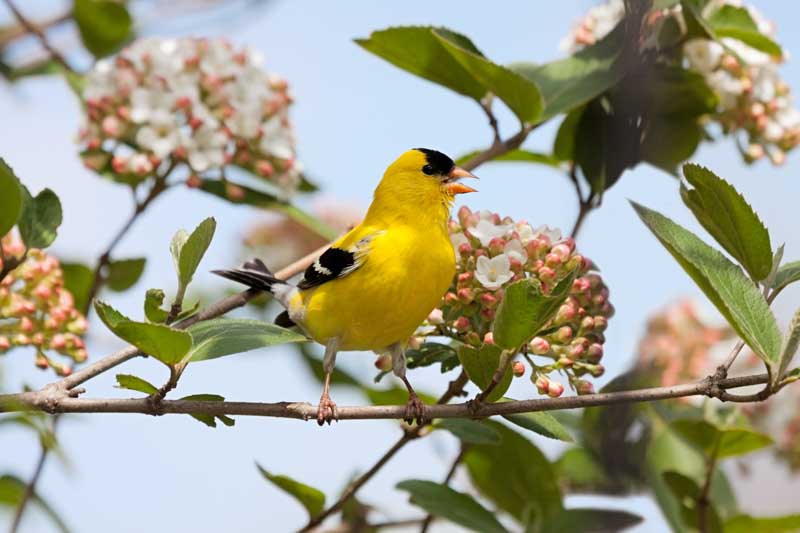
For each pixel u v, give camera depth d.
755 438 10.18
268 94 12.07
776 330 7.53
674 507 10.74
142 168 11.16
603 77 11.07
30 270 9.90
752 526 10.66
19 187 7.61
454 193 10.23
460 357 7.88
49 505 10.00
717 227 8.05
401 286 9.58
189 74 11.88
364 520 11.41
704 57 11.97
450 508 9.70
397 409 8.19
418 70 11.28
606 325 9.48
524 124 10.92
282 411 8.15
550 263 9.29
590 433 10.92
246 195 12.02
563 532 10.46
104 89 11.78
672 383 11.16
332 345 10.02
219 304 10.32
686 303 11.56
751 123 12.31
